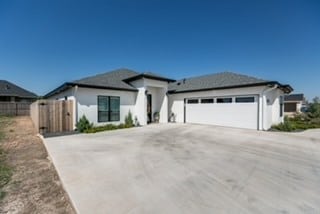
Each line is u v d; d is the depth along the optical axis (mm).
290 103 36594
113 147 7629
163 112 17797
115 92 14398
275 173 4777
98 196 3488
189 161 5746
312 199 3416
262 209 3057
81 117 12312
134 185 3990
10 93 29688
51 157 6164
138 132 11828
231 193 3637
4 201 3396
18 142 8719
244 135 10711
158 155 6422
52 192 3783
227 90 14523
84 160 5797
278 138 9844
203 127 14219
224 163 5566
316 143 8641
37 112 11273
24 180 4375
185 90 17094
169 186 3947
